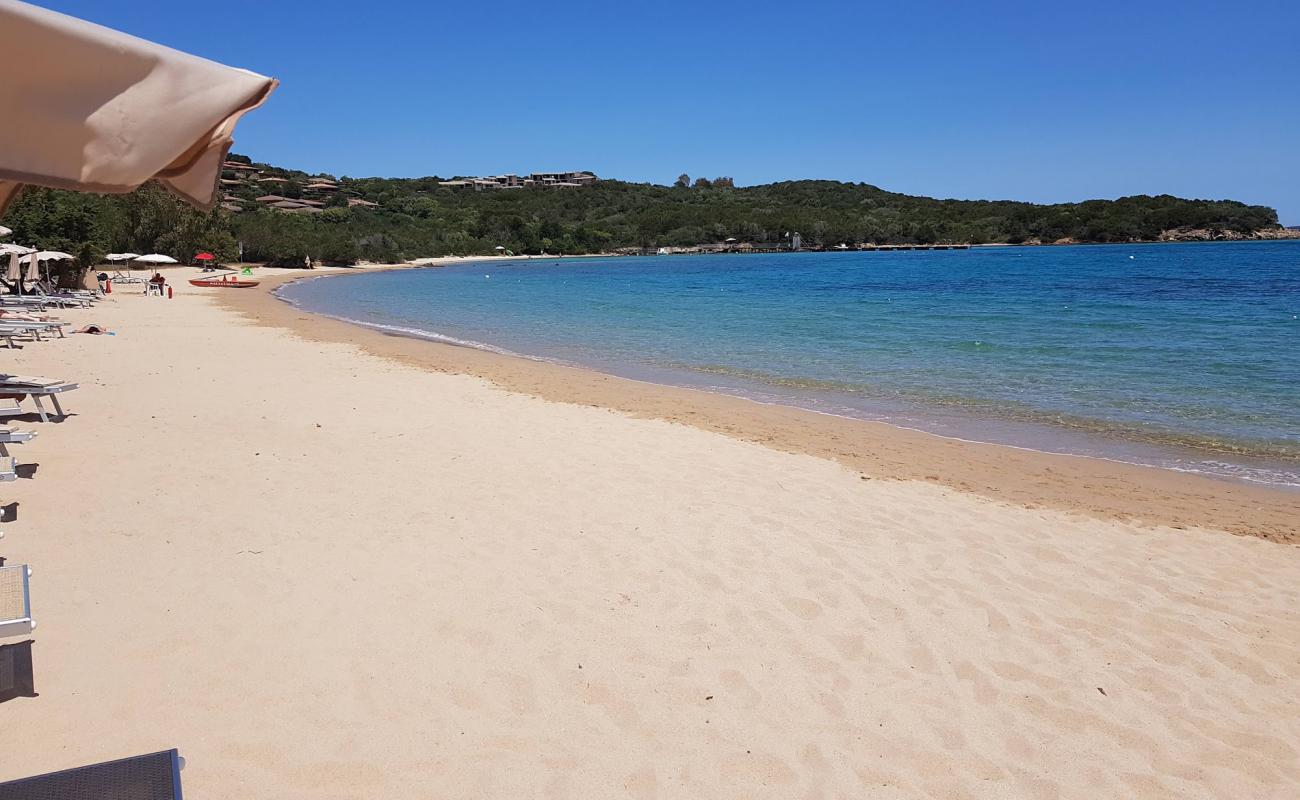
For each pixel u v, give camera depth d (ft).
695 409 41.22
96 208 186.91
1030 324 84.28
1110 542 22.43
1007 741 12.80
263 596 16.58
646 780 11.47
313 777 11.13
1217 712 13.85
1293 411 41.81
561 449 30.25
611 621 16.17
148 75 7.18
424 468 26.73
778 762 12.01
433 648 14.84
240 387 41.50
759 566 19.27
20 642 14.26
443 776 11.33
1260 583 19.70
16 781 8.22
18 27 6.54
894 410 42.55
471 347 69.26
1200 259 262.26
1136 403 44.24
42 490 22.68
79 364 47.88
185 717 12.32
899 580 18.84
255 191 434.30
